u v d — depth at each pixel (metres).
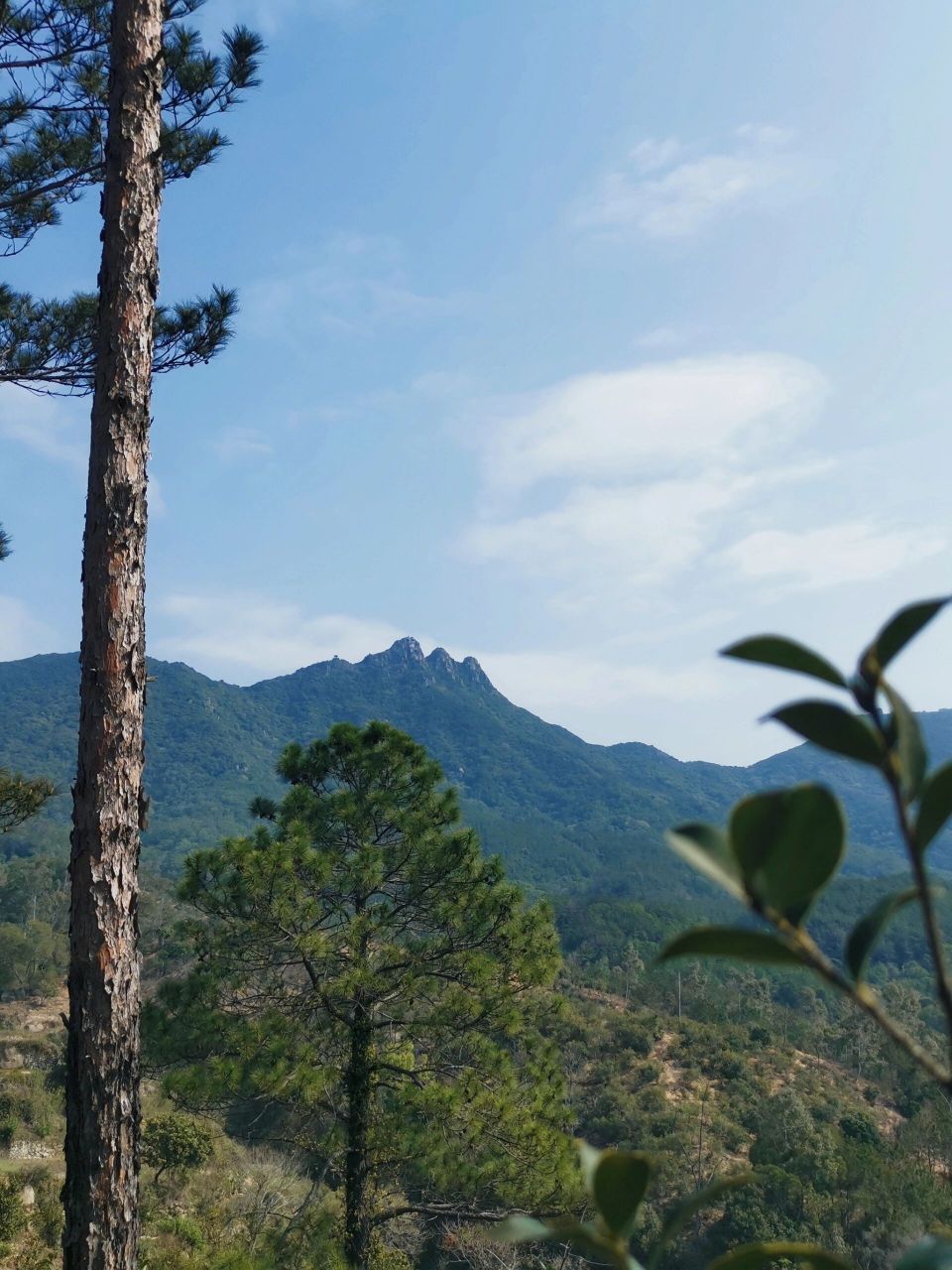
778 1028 54.94
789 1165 27.62
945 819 0.50
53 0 7.23
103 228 5.44
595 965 80.31
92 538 5.14
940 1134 28.91
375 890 10.34
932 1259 0.47
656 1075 38.28
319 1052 9.87
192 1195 17.58
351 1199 9.81
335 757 11.20
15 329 8.01
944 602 0.50
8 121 7.85
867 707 0.51
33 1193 18.02
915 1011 42.09
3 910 65.62
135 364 5.34
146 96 5.57
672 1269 22.98
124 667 5.06
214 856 9.72
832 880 0.50
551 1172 9.38
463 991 10.02
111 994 4.77
